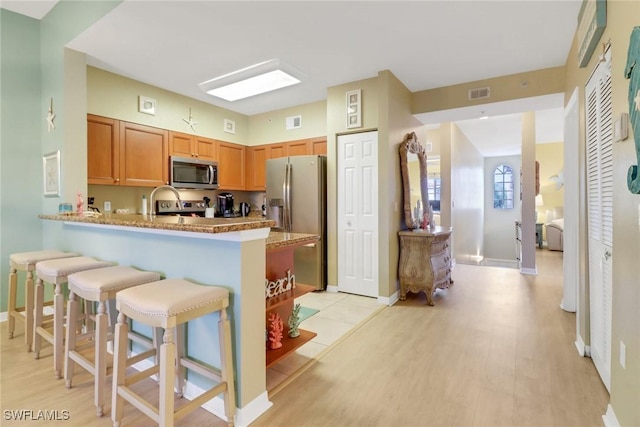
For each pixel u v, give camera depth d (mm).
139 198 4051
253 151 5266
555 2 2352
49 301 3158
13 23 3096
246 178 5297
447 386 2027
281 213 4363
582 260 2455
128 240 2328
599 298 2107
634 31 1309
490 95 3766
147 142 3906
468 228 7461
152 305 1458
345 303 3658
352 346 2596
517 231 6871
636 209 1373
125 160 3684
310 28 2703
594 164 2199
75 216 2578
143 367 2227
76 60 3055
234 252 1719
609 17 1733
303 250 4168
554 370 2199
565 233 3412
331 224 4113
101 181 3459
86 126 3137
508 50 3094
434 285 3670
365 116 3801
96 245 2627
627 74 1405
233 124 5059
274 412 1796
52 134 3121
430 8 2424
